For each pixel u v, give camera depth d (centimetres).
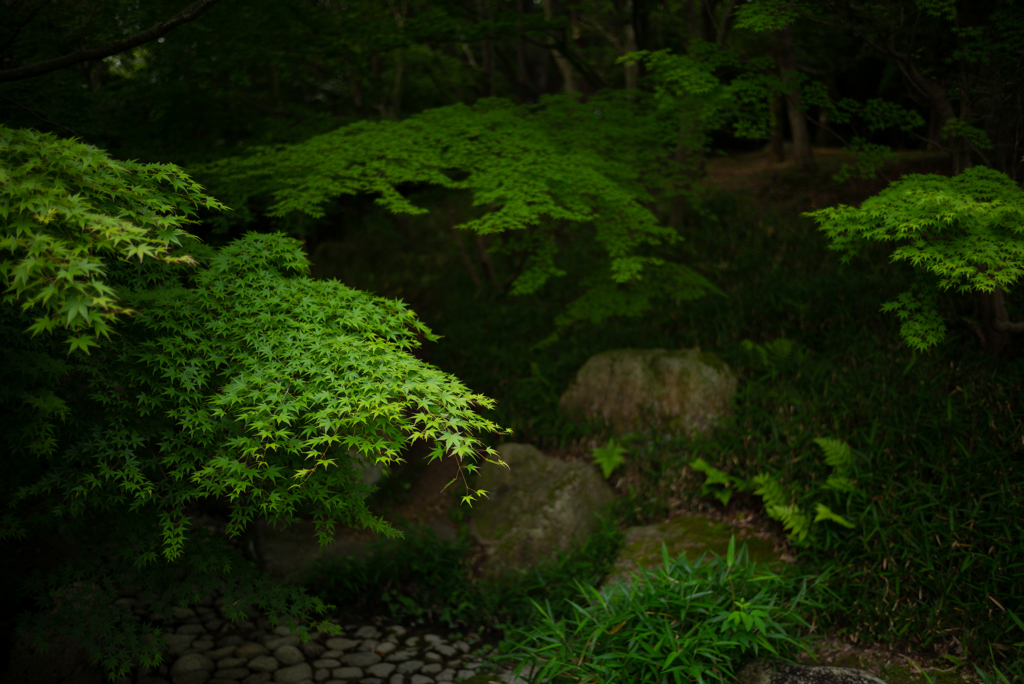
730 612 342
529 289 518
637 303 582
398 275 903
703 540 463
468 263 771
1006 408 425
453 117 530
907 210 335
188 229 556
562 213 441
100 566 308
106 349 251
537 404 619
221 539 336
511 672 371
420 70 855
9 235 183
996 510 376
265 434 217
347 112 845
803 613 378
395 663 386
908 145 845
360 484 295
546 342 659
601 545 472
